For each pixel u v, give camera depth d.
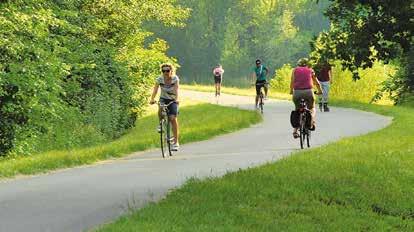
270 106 102.56
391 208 31.38
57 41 64.69
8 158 59.16
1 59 59.31
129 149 50.41
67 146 64.44
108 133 74.75
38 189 32.94
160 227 23.27
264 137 60.75
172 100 47.88
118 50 93.88
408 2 32.59
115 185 34.00
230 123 68.81
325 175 35.59
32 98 60.50
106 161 45.28
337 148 46.72
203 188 30.64
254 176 34.12
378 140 53.25
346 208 30.48
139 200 29.53
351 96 139.75
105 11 89.44
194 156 47.44
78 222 25.59
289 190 31.45
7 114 60.34
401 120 74.94
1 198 30.55
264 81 88.62
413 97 120.56
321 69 36.75
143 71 93.50
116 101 77.69
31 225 25.14
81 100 73.75
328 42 36.12
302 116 50.91
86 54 74.75
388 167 39.56
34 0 62.12
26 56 60.56
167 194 30.00
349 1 33.81
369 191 32.97
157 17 95.94
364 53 34.88
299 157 41.56
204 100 118.19
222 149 51.91
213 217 25.36
